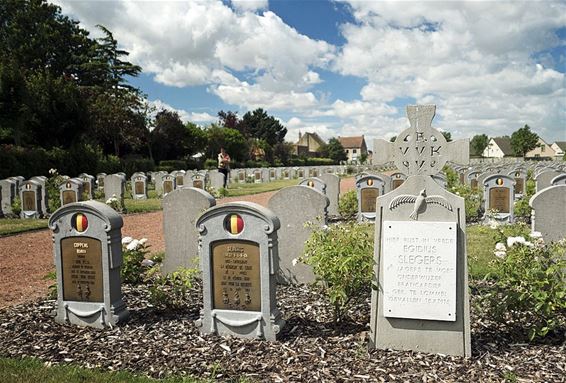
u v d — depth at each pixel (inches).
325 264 217.3
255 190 1151.6
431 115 198.2
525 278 202.1
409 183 202.1
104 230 235.5
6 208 713.0
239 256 220.2
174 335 223.6
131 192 1006.4
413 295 200.5
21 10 2036.2
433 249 197.5
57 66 2132.1
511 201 544.1
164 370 185.0
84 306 241.1
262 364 189.3
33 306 274.1
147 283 316.2
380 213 205.5
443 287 196.5
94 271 239.6
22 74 1363.2
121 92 2016.5
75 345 213.8
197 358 196.4
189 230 327.0
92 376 177.2
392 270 203.2
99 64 2193.7
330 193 647.8
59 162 1220.5
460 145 195.6
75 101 1476.4
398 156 202.8
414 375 177.0
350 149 4992.6
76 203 238.5
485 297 218.8
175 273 261.4
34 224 625.0
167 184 994.7
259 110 4146.2
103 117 1774.1
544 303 195.5
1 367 185.5
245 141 2635.3
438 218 198.4
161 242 486.9
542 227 305.4
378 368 184.1
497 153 4416.8
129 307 266.8
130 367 189.0
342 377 176.6
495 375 175.2
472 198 609.9
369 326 227.9
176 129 2139.5
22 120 1358.3
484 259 349.1
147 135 2004.2
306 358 194.5
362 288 225.0
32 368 184.5
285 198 318.3
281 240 322.0
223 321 221.8
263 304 216.8
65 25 2178.9
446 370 181.0
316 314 248.7
